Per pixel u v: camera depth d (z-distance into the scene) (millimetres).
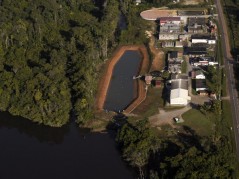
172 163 191625
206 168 187875
